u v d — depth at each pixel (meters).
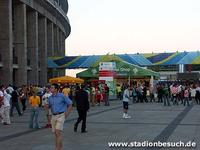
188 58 50.16
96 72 43.91
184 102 35.81
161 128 17.38
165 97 36.09
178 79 63.34
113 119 22.14
